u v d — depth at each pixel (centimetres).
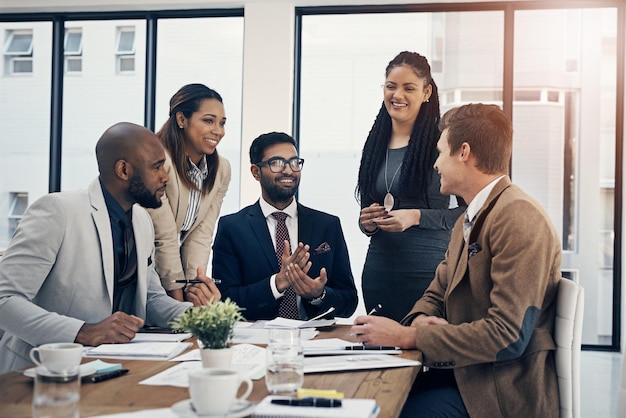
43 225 251
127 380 176
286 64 568
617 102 569
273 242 349
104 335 224
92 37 603
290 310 331
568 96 571
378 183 488
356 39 577
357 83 577
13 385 170
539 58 569
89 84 604
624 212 565
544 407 216
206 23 591
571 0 564
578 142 572
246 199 571
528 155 573
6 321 232
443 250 450
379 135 495
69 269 255
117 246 268
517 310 212
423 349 219
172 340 237
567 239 575
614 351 570
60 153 608
